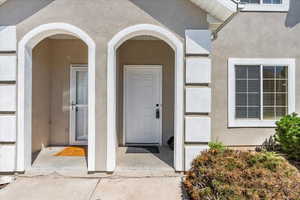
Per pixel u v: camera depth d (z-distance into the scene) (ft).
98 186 15.39
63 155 21.18
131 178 16.74
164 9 17.15
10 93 16.63
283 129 20.71
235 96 23.67
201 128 16.96
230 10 16.26
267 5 23.73
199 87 17.08
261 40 23.73
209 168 13.79
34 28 16.92
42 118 23.49
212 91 23.57
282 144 20.86
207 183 13.26
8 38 16.83
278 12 23.84
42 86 23.34
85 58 26.02
